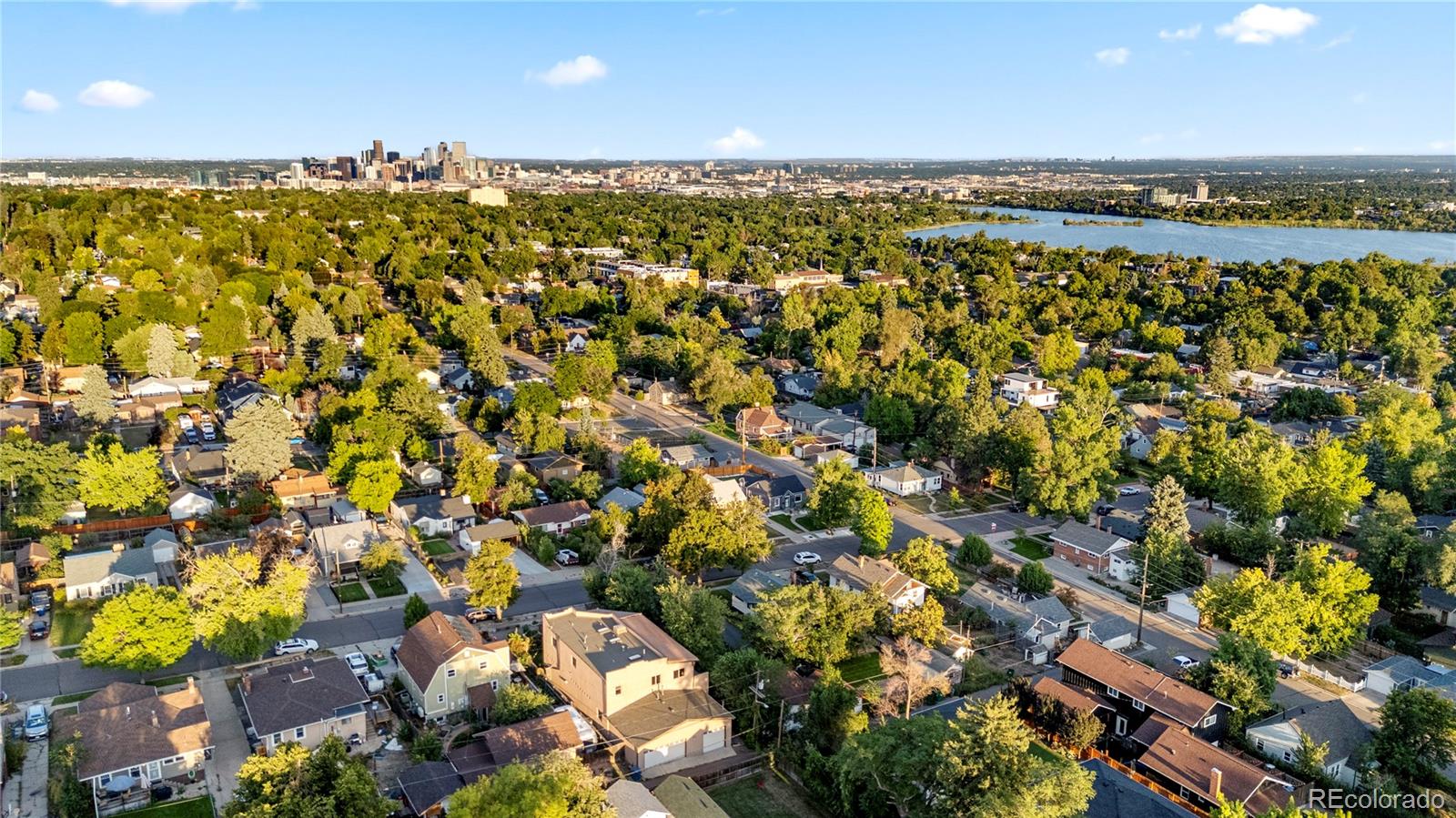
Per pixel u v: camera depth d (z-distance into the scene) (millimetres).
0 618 67562
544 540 90938
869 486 115812
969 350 173625
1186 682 69188
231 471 106438
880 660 70688
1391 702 62625
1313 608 74938
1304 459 102875
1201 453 112750
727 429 137500
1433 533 98750
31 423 117562
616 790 53156
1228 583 78875
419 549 92062
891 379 145625
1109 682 67625
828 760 57312
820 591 73562
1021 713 66562
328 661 65625
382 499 97500
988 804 48250
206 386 139500
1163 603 86875
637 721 61531
